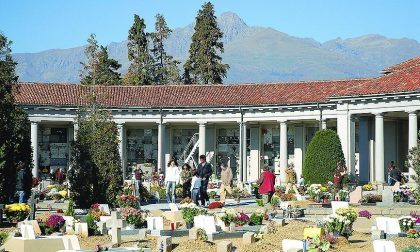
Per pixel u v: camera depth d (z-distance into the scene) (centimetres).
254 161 8194
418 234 3366
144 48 12231
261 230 3512
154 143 8381
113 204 4834
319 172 6081
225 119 7900
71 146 4962
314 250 2853
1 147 4194
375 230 3325
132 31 12231
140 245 3083
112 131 5025
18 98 7656
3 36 4406
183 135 8369
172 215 3894
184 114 7962
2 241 3105
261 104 7694
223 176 5147
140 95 8131
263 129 8206
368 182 6812
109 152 4947
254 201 5288
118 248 2948
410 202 4816
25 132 5284
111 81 11175
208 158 7919
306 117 7519
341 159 6109
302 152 7975
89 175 4869
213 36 11769
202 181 4741
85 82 9094
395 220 3431
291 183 5597
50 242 2959
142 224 3734
